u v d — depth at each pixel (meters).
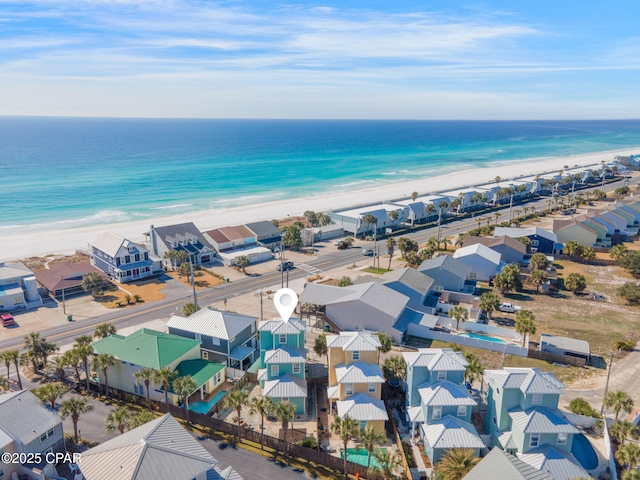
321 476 47.09
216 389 63.47
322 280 106.75
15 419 44.81
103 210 185.62
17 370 61.53
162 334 66.62
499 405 49.88
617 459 48.66
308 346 75.94
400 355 71.69
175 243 118.81
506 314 89.56
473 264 106.62
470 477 39.91
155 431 41.66
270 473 47.28
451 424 50.06
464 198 181.88
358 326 79.12
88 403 59.03
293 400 57.22
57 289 95.25
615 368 69.38
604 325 84.94
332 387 59.34
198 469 39.09
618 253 119.62
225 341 66.38
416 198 180.75
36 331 81.31
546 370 68.75
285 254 129.38
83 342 65.00
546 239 125.94
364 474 47.16
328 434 54.53
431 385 53.03
